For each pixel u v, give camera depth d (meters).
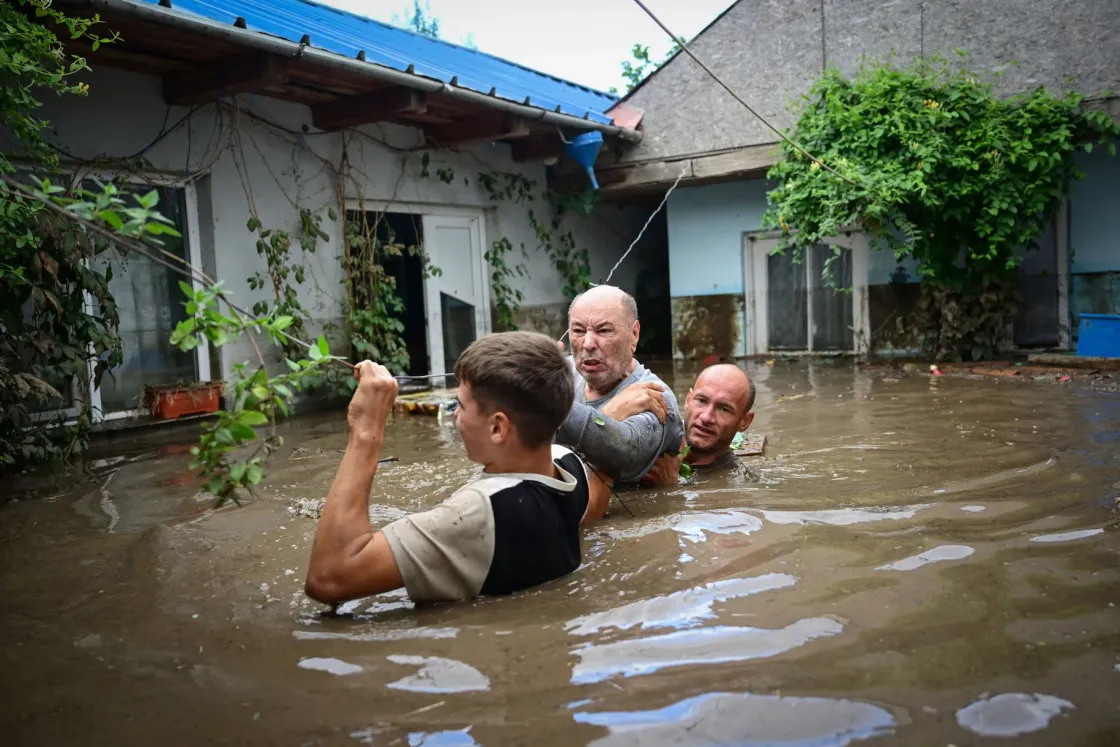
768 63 11.28
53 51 5.32
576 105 12.17
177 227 8.04
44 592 2.69
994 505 3.21
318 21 9.76
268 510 3.75
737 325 12.62
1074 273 10.61
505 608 2.23
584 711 1.68
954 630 2.01
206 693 1.84
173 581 2.70
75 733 1.69
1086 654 1.86
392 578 2.23
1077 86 9.88
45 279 5.89
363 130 9.73
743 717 1.63
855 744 1.53
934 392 7.66
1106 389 7.27
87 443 6.25
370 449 2.34
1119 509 3.09
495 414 2.39
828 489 3.64
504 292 11.65
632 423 3.29
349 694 1.80
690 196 12.76
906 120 10.05
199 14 6.67
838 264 11.93
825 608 2.16
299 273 8.72
